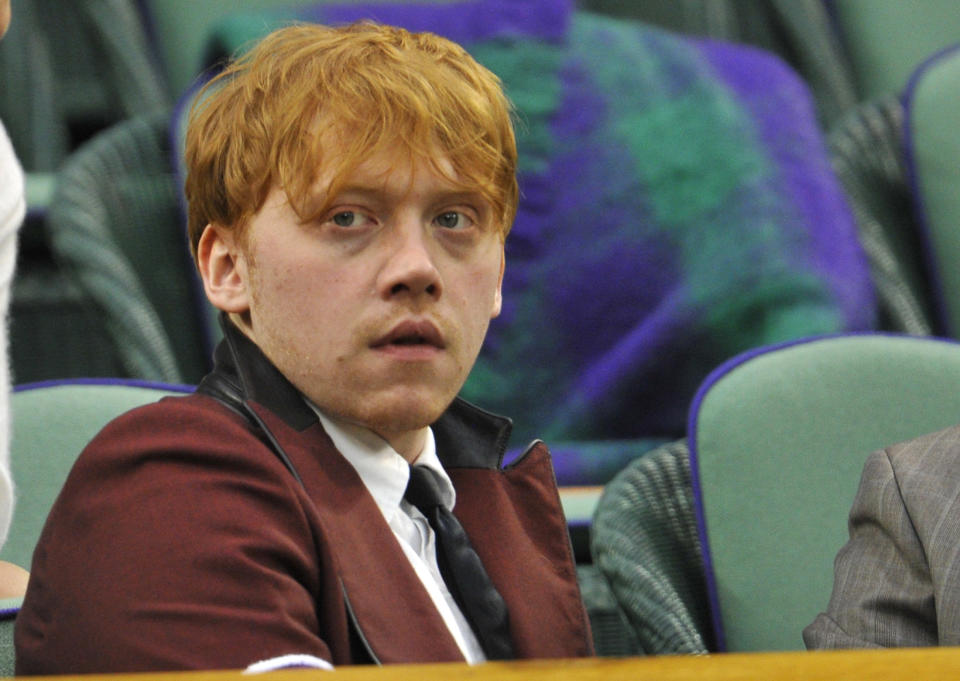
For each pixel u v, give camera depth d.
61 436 6.10
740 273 10.41
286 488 3.70
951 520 5.20
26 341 11.30
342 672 2.66
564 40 11.06
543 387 10.23
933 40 13.94
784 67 11.80
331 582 3.69
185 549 3.46
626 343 10.34
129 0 12.26
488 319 4.02
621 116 10.88
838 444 6.57
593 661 2.74
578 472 9.62
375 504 3.92
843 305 10.41
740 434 6.50
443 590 4.07
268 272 3.90
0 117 12.34
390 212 3.85
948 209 11.10
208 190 4.09
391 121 3.83
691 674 2.67
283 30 4.23
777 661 2.77
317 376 3.88
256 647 3.37
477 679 2.60
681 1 13.85
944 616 4.98
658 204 10.65
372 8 10.96
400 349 3.83
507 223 4.15
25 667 3.59
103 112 12.95
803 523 6.42
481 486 4.45
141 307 8.65
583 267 10.48
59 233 8.87
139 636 3.35
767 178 10.79
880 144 11.67
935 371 6.78
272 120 3.92
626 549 6.12
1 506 4.91
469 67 4.15
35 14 12.90
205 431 3.74
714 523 6.38
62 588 3.51
